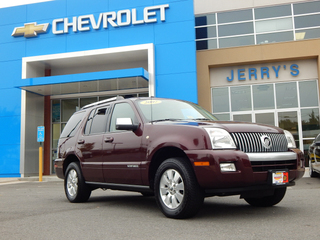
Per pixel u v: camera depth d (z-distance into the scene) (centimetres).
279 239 346
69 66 1831
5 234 400
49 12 1747
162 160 510
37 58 1706
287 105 1636
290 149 493
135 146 520
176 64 1559
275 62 1669
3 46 1783
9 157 1692
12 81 1745
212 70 1733
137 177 514
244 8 1744
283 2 1703
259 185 438
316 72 1628
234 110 1688
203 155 423
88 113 678
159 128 495
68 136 711
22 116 1700
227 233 374
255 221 437
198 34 1783
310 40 1605
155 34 1600
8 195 884
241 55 1662
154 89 1548
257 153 443
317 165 1038
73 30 1697
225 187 423
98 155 595
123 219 475
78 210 567
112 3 1672
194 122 479
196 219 455
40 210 582
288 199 646
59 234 393
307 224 414
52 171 1852
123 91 1794
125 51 1598
